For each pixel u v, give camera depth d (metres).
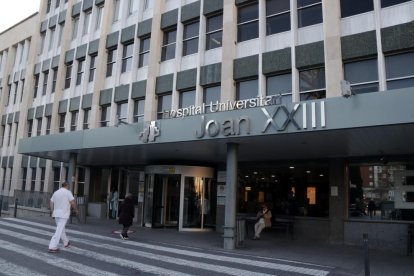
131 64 21.70
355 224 14.07
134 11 22.33
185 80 18.39
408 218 13.47
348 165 14.85
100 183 24.88
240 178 17.86
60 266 8.46
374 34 13.16
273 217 16.52
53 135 18.58
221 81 16.70
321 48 14.22
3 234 13.46
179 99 18.75
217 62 17.41
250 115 11.53
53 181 26.75
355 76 13.52
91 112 23.19
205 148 14.46
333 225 14.47
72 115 25.33
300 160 16.02
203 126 12.48
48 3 30.98
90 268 8.40
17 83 33.53
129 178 22.77
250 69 16.03
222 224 17.67
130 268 8.59
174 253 11.09
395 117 9.17
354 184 14.62
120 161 21.59
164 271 8.41
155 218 18.47
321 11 14.61
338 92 13.41
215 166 18.89
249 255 11.37
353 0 13.95
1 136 33.97
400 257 11.87
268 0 16.23
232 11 16.97
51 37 29.72
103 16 24.08
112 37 23.14
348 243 14.08
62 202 10.55
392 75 12.76
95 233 15.33
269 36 15.81
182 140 12.98
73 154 19.14
